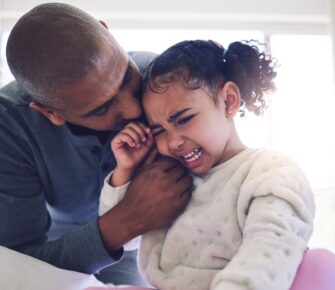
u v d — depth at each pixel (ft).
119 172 2.81
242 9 7.16
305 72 7.04
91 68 2.34
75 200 3.38
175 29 7.25
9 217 2.94
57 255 2.78
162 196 2.58
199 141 2.48
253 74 2.81
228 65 2.69
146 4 7.09
